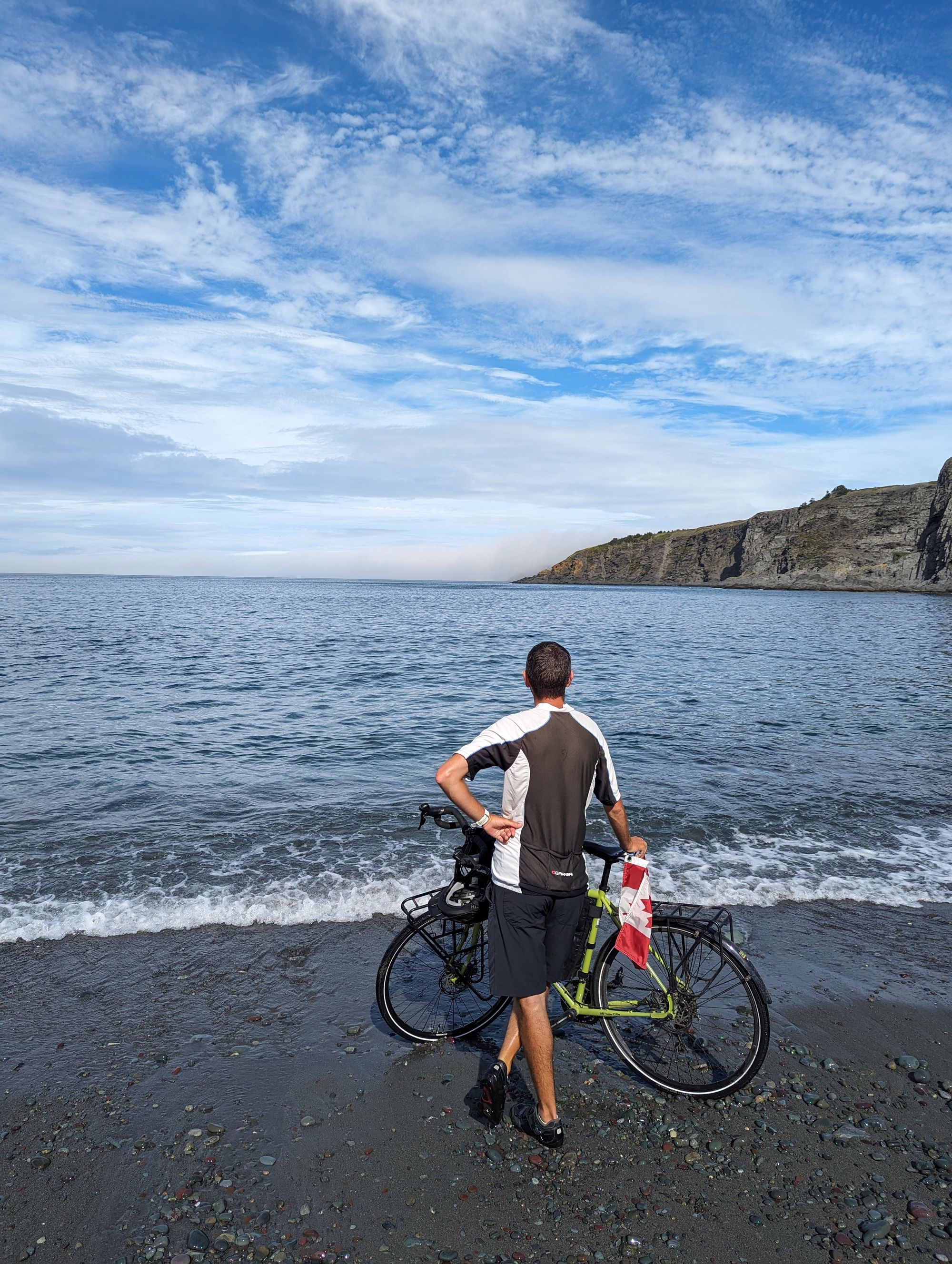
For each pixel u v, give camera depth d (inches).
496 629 1601.9
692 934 131.0
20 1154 110.5
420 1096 125.9
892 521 6190.9
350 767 369.4
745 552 7337.6
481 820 112.8
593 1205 102.1
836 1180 107.4
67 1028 145.1
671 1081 128.3
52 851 245.8
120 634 1277.1
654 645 1175.6
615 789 121.4
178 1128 116.6
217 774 352.5
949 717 512.4
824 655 1010.1
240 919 195.6
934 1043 144.6
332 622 1808.6
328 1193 103.7
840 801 311.1
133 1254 92.8
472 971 144.3
